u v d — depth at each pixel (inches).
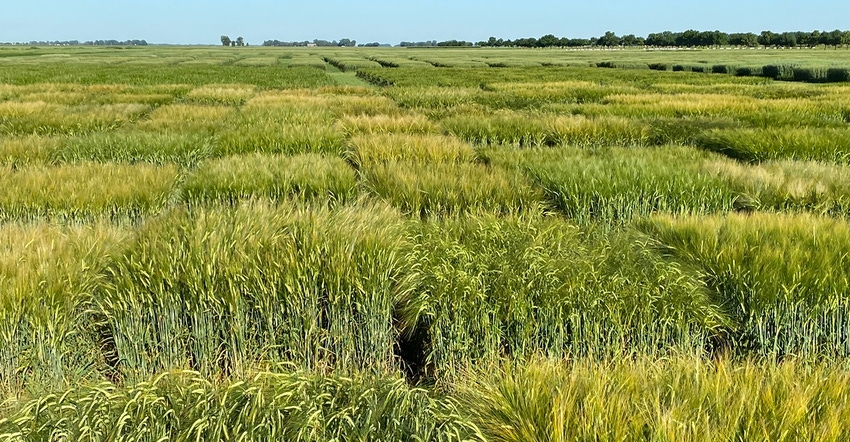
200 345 150.3
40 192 231.5
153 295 147.6
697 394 107.3
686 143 434.9
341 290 151.8
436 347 154.4
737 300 161.8
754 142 375.2
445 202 239.5
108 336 153.9
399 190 249.6
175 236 159.8
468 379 136.2
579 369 120.3
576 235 198.2
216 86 997.8
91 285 150.4
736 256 167.9
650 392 108.3
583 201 249.8
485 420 107.8
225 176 263.4
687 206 251.3
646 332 153.7
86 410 107.1
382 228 174.7
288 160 299.6
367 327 154.9
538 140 442.0
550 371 119.3
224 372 152.9
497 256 169.8
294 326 152.7
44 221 209.0
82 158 351.3
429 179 254.7
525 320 150.5
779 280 154.5
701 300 157.2
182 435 100.6
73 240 165.5
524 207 222.8
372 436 101.7
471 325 152.4
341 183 262.2
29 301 137.0
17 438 102.2
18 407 116.4
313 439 102.1
